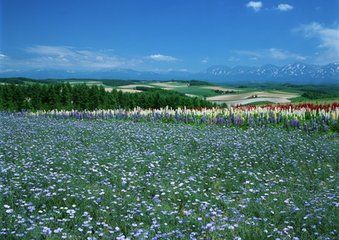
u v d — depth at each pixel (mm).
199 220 7395
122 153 15266
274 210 8148
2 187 9273
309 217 7438
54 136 21281
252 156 14617
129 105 63094
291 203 8516
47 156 14211
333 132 23250
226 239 6543
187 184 10484
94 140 19656
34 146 16516
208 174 11891
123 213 7938
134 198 8969
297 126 25031
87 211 8086
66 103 63062
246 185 10500
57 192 9242
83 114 40969
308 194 9383
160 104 62812
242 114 30438
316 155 14844
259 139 20031
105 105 61281
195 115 33938
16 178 10305
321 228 7031
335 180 10844
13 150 15367
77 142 18469
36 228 6668
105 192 9328
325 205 8227
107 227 7102
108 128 26750
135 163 13094
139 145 17953
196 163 13383
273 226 7129
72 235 6566
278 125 27094
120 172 11781
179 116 32844
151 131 24375
